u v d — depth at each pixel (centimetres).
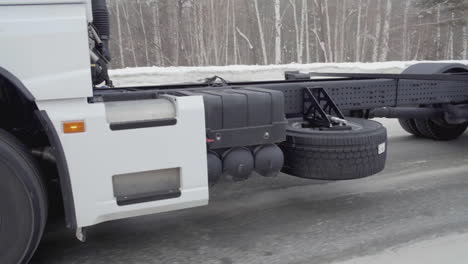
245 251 294
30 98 234
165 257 289
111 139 248
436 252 288
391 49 3909
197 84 438
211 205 385
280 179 460
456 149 585
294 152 348
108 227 340
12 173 230
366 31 3562
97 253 296
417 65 568
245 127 309
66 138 240
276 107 319
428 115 545
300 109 417
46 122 236
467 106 541
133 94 307
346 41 3788
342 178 340
